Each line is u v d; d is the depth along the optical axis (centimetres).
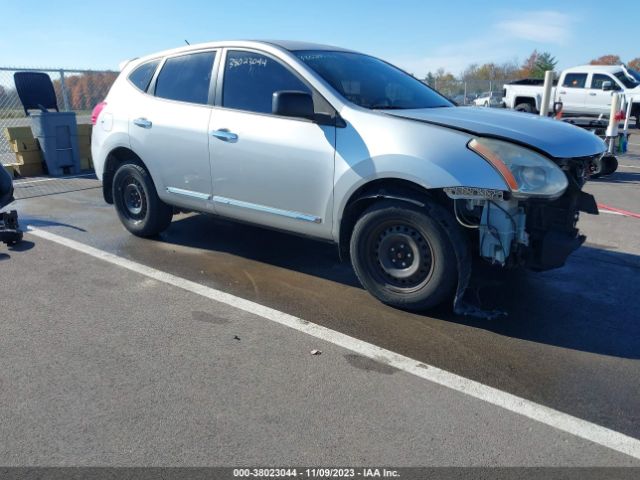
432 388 297
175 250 531
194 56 499
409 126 368
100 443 251
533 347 344
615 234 605
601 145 402
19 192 815
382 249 388
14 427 261
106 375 307
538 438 256
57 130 958
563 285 447
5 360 322
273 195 433
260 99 440
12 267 480
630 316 389
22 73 932
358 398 287
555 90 2020
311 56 440
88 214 675
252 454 244
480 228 354
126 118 537
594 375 311
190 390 293
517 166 337
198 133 473
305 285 444
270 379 304
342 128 389
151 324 371
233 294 425
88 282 446
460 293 361
